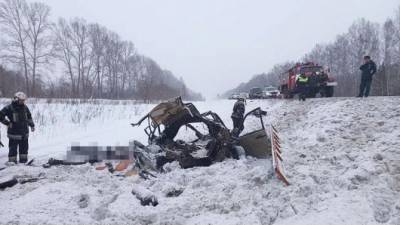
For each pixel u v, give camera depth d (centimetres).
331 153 772
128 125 1538
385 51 5634
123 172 799
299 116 1316
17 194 645
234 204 552
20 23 4894
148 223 517
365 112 1118
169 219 521
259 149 845
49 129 1398
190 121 901
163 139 921
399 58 5312
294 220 488
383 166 638
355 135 892
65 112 1847
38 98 2502
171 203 573
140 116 1852
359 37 5978
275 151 668
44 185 680
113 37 6462
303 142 905
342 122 1031
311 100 1777
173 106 870
